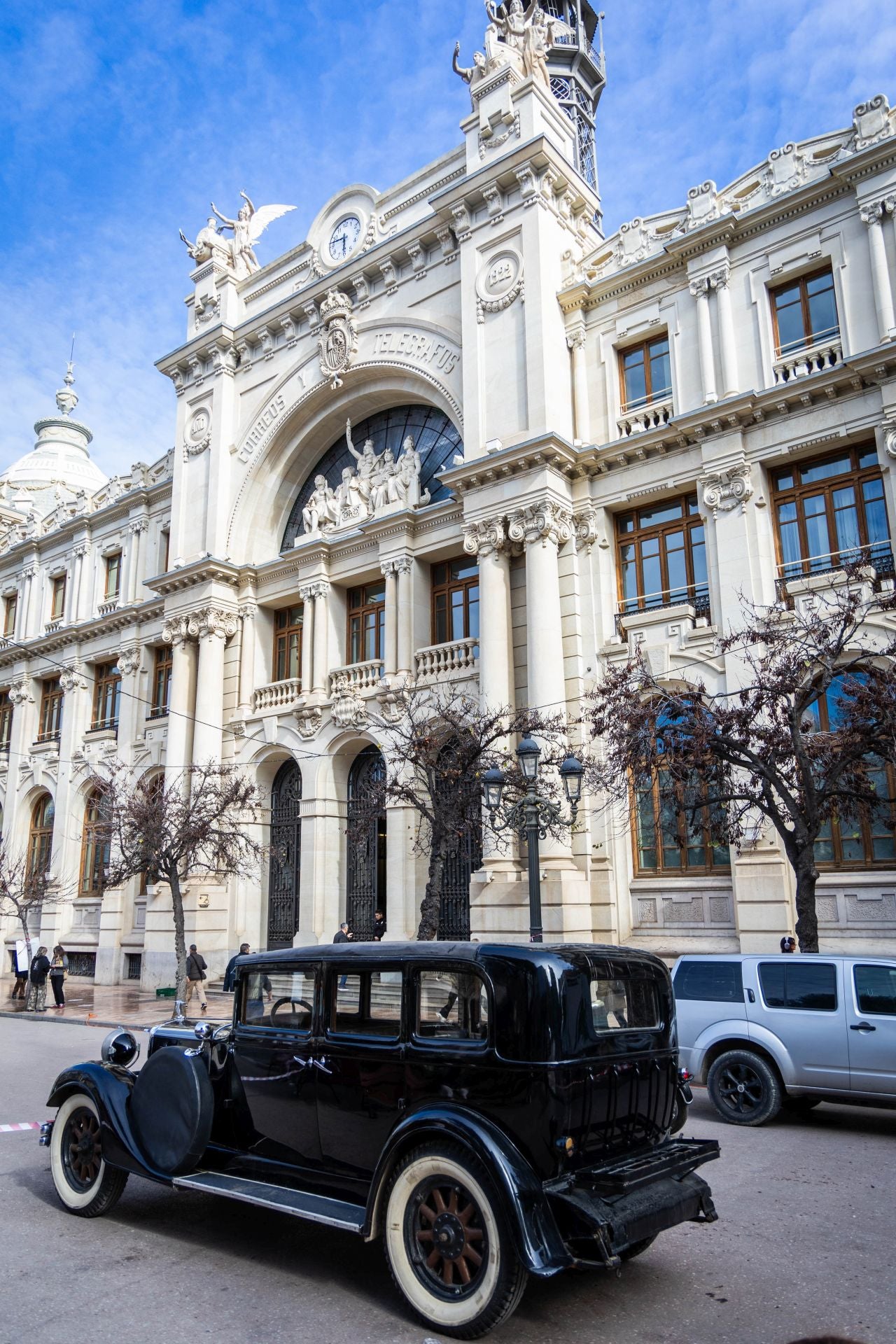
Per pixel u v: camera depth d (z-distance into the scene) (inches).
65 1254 256.5
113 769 1254.9
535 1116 209.6
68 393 2151.8
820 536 746.8
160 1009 911.7
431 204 992.2
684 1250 257.4
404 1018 236.5
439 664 930.7
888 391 705.6
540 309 886.4
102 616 1357.0
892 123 748.6
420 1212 216.8
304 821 1013.8
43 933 1338.6
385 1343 201.0
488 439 901.8
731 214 802.2
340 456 1173.1
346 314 1096.2
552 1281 235.9
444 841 693.3
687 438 804.0
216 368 1222.3
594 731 628.4
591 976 231.9
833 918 676.1
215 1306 220.7
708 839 750.5
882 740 509.7
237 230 1295.5
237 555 1157.7
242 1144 273.7
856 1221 279.9
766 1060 423.2
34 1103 470.3
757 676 597.6
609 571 845.2
